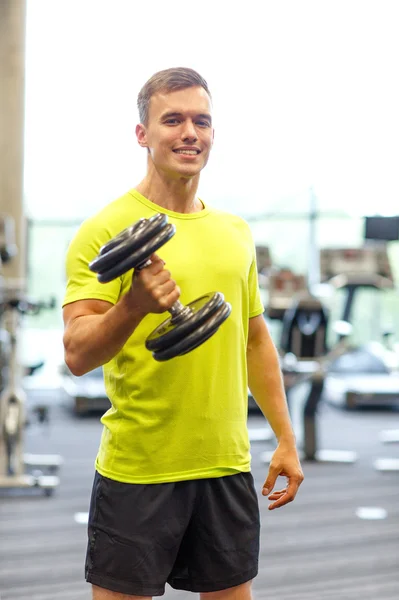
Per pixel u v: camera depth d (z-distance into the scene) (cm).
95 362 160
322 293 830
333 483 585
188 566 179
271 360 195
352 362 992
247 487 181
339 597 348
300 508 508
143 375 171
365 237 432
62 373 938
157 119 173
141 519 169
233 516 178
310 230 859
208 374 173
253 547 181
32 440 756
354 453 709
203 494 175
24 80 557
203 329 148
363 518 484
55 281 980
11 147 553
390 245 990
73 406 895
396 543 432
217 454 175
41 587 357
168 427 171
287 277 701
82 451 707
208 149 176
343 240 939
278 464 188
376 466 643
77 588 357
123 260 139
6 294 526
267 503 520
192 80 174
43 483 537
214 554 176
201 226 178
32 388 1091
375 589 359
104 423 178
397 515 493
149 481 171
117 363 174
